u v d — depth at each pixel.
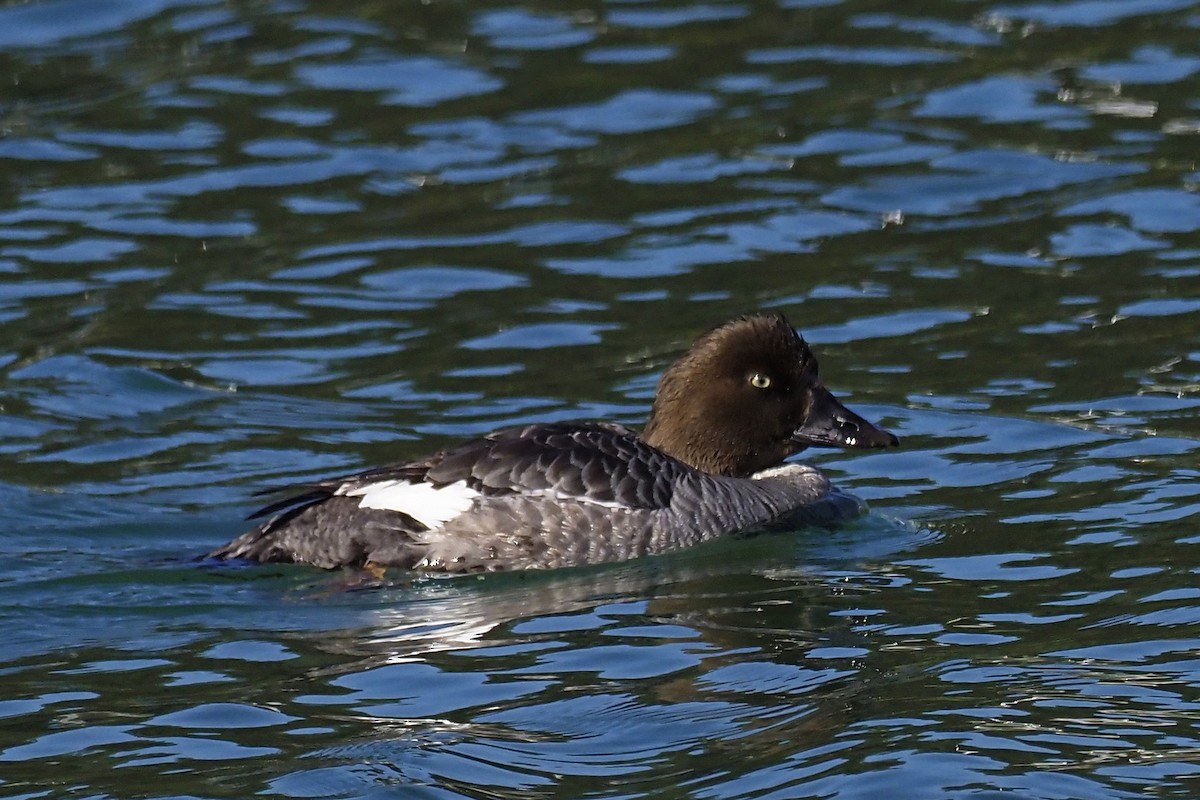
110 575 12.27
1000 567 11.95
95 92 21.50
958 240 17.92
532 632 11.13
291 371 15.93
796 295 16.95
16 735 9.71
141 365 15.98
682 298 17.00
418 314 16.92
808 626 11.06
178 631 11.30
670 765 9.14
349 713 9.89
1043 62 21.52
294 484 13.49
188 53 22.39
